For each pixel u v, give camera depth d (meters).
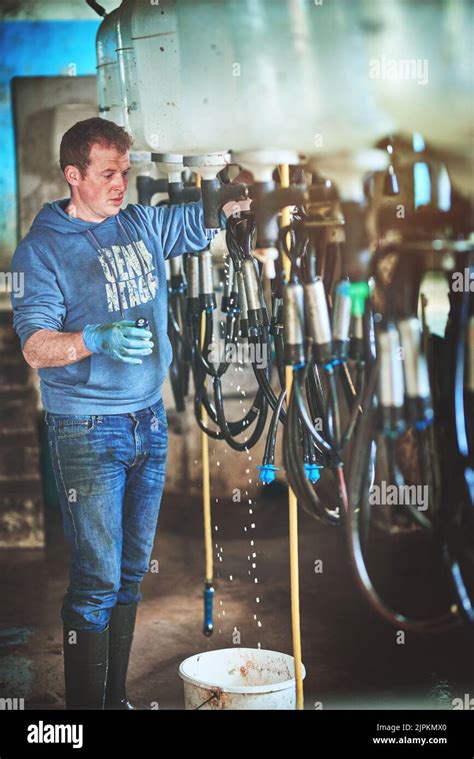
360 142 2.02
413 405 1.93
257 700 2.64
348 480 2.10
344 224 2.08
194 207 3.01
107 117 3.03
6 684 3.23
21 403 5.05
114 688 2.98
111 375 2.73
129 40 2.65
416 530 4.75
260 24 2.03
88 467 2.71
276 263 2.63
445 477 2.12
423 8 1.90
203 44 2.12
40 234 2.75
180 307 3.63
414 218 2.11
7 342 5.09
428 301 3.10
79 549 2.73
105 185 2.73
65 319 2.78
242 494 5.81
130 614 2.97
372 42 1.94
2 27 5.54
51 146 5.59
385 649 3.38
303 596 4.06
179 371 3.76
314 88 2.00
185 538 5.14
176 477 5.82
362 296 2.12
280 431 5.78
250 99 2.06
